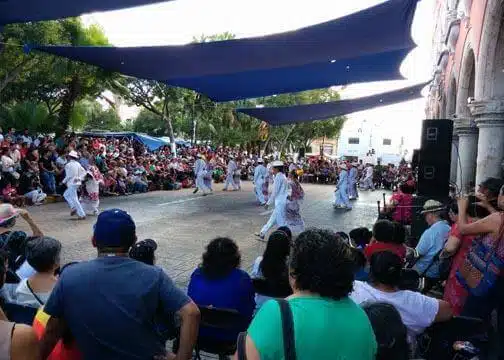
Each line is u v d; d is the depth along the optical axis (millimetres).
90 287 2221
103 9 7578
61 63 19578
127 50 9281
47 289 3035
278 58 10188
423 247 5227
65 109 22594
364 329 1671
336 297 1695
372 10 7770
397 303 2920
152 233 10461
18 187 14359
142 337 2236
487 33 8953
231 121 35438
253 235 10672
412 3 7453
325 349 1576
